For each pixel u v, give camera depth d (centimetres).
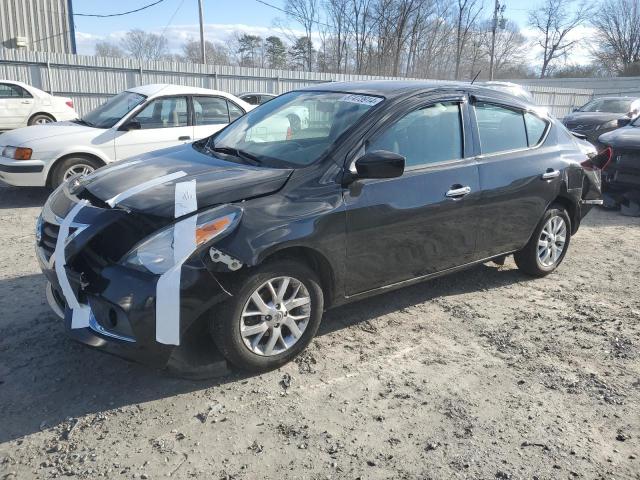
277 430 294
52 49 2416
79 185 368
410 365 366
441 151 419
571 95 3130
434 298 480
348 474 263
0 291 454
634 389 347
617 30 5653
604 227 768
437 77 3859
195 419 300
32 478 253
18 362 348
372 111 390
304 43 3850
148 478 256
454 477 263
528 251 516
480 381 350
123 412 304
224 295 309
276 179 344
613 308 475
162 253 298
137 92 848
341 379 345
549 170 494
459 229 429
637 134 845
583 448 289
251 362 335
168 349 302
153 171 368
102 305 300
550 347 399
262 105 485
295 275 341
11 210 741
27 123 1435
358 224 362
